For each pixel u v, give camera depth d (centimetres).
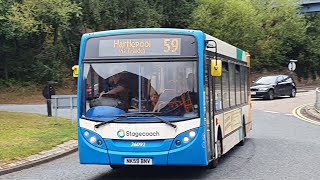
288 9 5741
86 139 931
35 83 4372
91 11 4562
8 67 4375
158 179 972
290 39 5856
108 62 951
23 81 4362
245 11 5016
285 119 2303
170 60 934
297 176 974
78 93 951
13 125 1869
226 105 1185
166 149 899
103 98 937
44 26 4172
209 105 979
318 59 6209
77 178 1004
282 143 1504
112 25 4706
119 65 944
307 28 6219
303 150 1350
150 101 920
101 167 1144
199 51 936
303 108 2831
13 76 4388
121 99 928
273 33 5691
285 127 1978
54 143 1451
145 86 927
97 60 955
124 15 4772
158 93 922
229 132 1213
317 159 1193
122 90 932
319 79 6341
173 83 925
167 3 5191
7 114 2419
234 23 4975
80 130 939
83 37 972
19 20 3972
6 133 1623
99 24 4662
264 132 1816
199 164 906
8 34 4050
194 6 5238
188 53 937
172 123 902
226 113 1175
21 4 4091
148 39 946
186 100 918
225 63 1188
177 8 5206
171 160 900
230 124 1233
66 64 4641
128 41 950
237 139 1341
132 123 909
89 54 962
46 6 4116
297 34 5788
